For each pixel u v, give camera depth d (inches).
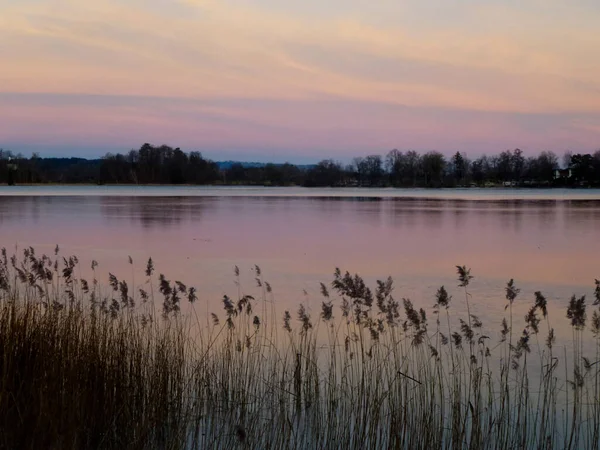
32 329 369.1
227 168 7185.0
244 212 2321.6
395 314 381.7
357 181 6939.0
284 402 373.1
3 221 1813.5
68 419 290.5
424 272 930.7
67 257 1039.0
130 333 394.0
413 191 5438.0
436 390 407.2
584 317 331.6
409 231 1590.8
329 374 397.7
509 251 1190.3
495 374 449.4
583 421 372.5
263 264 997.8
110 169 6653.5
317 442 331.6
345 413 353.1
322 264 1005.8
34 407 295.6
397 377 382.9
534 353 501.7
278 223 1825.8
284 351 488.7
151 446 310.8
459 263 1024.2
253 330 549.3
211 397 365.7
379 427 350.6
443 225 1770.4
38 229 1573.6
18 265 829.2
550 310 665.0
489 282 847.7
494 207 2706.7
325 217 2078.0
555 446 341.7
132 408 333.4
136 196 3821.4
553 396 395.5
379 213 2294.5
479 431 325.4
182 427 330.6
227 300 399.2
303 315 420.2
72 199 3304.6
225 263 1004.6
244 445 311.9
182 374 379.9
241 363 397.7
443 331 564.7
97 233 1485.0
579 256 1119.6
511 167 6456.7
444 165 6643.7
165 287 394.3
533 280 866.1
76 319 390.3
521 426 360.5
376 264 1010.1
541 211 2413.9
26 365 333.4
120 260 1019.9
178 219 1946.4
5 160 6446.9
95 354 351.9
